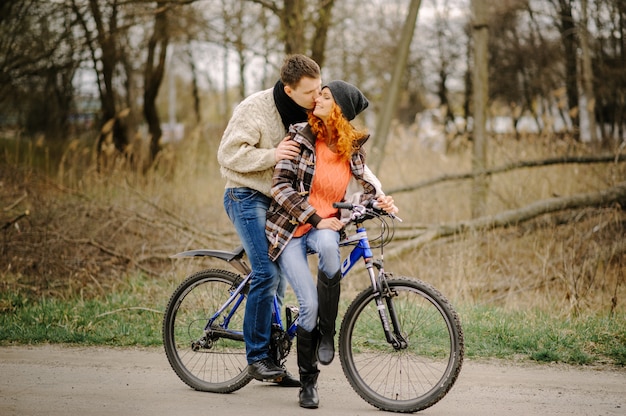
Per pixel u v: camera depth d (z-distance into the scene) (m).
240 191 4.80
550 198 10.29
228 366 5.16
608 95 17.78
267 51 16.17
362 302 4.79
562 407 4.76
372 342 4.90
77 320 7.09
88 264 9.04
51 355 6.12
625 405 4.81
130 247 9.53
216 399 4.96
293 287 4.68
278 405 4.80
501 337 6.35
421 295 4.62
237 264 5.17
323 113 4.57
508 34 22.89
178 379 5.47
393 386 4.71
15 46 13.74
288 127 4.79
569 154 11.59
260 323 4.84
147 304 7.72
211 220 10.98
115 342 6.54
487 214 10.60
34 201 10.15
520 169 11.14
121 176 11.27
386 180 12.40
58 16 13.71
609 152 11.51
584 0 17.34
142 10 13.84
